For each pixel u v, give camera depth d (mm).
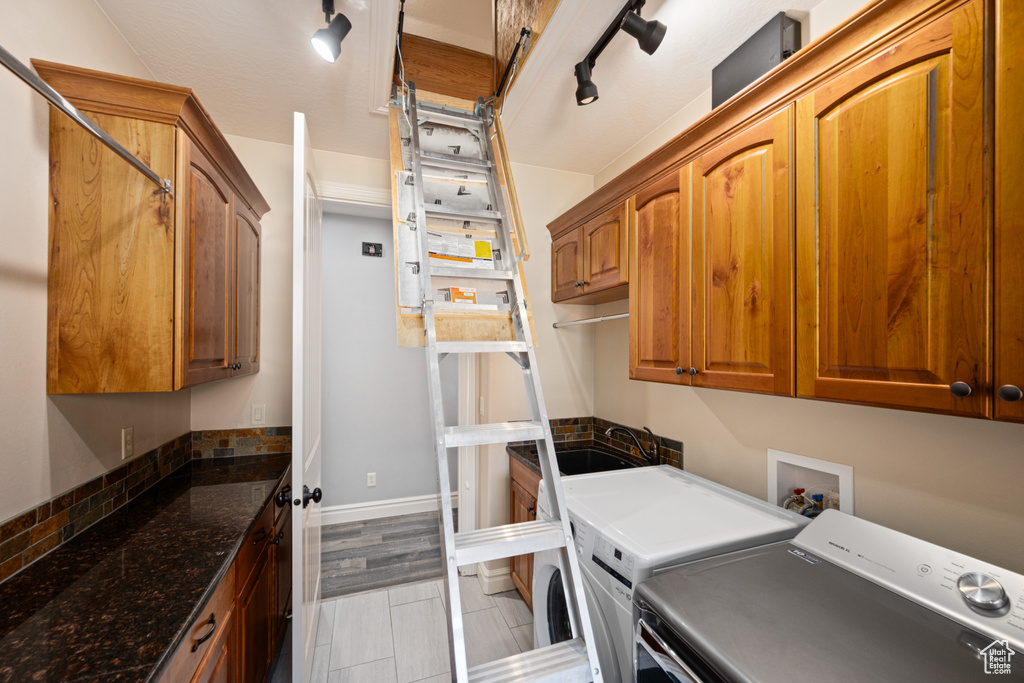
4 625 871
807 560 1087
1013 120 714
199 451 2227
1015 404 708
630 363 1816
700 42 1559
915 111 864
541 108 1995
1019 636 762
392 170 1491
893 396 894
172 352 1303
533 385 1213
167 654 791
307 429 1763
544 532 1027
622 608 1112
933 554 961
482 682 880
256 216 2215
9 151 1068
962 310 784
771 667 720
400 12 1467
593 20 1448
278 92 1927
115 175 1256
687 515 1353
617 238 1923
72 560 1146
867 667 717
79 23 1340
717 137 1386
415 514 3412
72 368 1215
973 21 770
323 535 3035
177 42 1613
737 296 1298
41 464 1166
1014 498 976
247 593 1396
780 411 1551
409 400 3438
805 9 1382
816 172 1070
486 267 1449
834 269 1025
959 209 789
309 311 1834
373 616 2158
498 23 1758
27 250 1123
